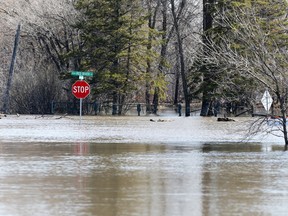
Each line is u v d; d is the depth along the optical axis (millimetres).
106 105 106500
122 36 103625
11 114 105000
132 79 105250
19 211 22328
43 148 42062
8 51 123750
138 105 103562
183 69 105125
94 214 21922
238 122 73812
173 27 116625
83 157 37031
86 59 106062
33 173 30516
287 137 47500
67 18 112812
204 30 95250
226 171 31484
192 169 32219
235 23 71938
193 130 60438
